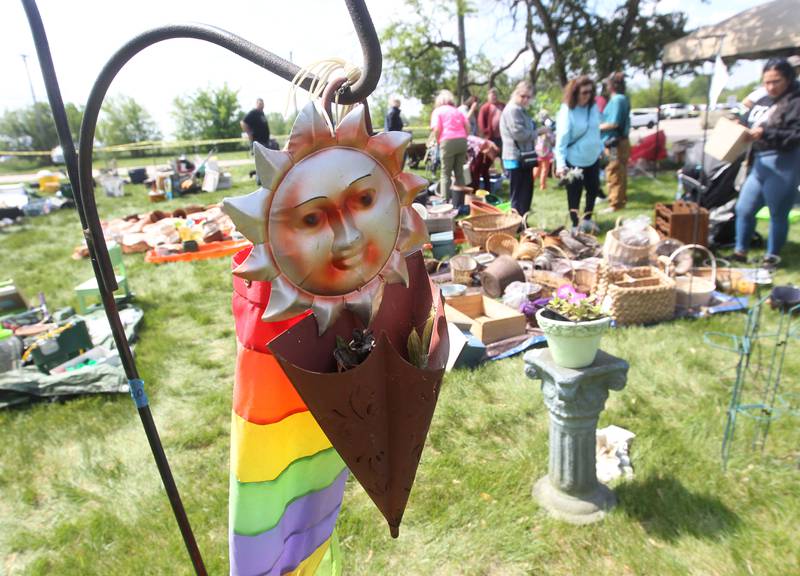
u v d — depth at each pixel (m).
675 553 2.22
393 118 11.62
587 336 2.21
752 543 2.24
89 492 2.80
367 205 0.80
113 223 9.18
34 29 0.87
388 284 0.90
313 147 0.75
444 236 5.91
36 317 4.80
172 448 3.13
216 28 0.84
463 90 22.81
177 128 41.50
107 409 3.51
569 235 5.73
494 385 3.52
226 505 2.63
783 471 2.60
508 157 6.76
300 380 0.81
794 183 4.89
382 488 0.95
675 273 4.94
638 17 19.75
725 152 4.90
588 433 2.39
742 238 5.41
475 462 2.83
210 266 6.58
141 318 4.91
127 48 0.85
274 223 0.74
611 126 7.71
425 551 2.34
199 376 3.94
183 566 2.30
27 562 2.43
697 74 15.92
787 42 7.14
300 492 1.23
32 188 16.12
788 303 4.28
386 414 0.89
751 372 3.46
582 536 2.33
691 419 3.03
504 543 2.34
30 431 3.32
